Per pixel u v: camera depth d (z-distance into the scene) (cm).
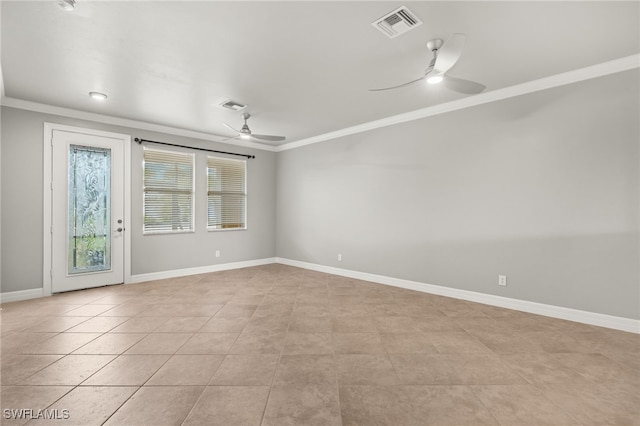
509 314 325
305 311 336
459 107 382
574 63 288
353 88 342
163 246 496
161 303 363
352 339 262
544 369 212
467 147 377
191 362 221
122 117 445
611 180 286
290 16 215
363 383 195
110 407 170
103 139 437
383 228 466
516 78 320
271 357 229
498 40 248
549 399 179
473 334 273
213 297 389
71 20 218
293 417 162
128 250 459
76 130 414
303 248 596
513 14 214
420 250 422
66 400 175
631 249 277
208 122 470
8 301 367
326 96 366
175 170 510
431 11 211
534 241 328
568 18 219
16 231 374
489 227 360
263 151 632
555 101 314
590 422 159
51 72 301
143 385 192
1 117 364
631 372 208
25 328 283
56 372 206
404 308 346
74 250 415
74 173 414
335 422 158
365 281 482
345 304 361
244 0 197
